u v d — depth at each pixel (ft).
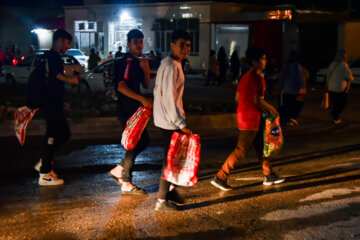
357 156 27.50
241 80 19.80
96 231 15.89
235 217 17.16
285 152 28.73
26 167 24.71
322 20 85.56
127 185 19.93
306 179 22.31
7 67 70.44
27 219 17.04
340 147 30.19
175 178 16.93
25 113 20.79
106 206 18.43
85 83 53.88
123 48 111.34
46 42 126.31
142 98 18.81
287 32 89.04
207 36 100.89
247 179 22.41
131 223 16.61
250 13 92.32
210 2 99.14
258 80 19.42
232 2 110.11
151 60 54.75
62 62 20.57
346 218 16.96
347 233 15.57
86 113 38.01
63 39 20.38
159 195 17.79
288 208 18.10
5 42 131.34
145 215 17.39
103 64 54.54
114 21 111.55
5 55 109.91
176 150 16.84
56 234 15.66
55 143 21.07
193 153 16.89
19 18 133.49
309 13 85.97
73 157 27.07
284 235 15.47
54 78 20.27
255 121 19.67
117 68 19.42
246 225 16.37
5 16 131.85
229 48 106.01
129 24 110.01
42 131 33.12
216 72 76.07
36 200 19.25
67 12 115.65
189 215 17.39
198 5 100.68
